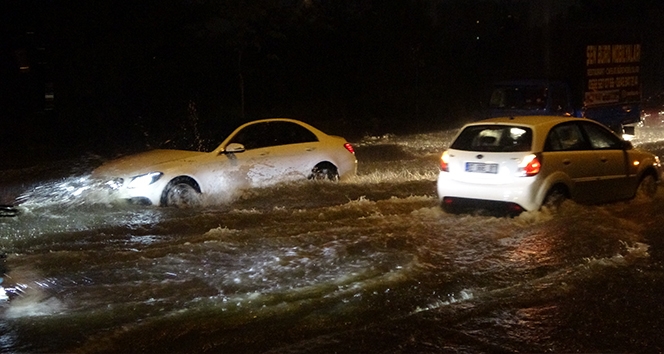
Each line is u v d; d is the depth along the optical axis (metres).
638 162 10.97
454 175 9.81
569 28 19.55
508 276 7.16
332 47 32.66
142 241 8.73
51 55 22.59
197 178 10.92
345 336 5.64
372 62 33.75
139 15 25.02
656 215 9.98
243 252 8.02
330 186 12.12
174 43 27.11
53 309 6.25
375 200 11.28
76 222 9.88
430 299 6.48
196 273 7.24
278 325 5.86
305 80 32.22
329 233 8.90
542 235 8.66
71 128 23.72
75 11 23.06
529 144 9.46
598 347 5.43
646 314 6.12
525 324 5.90
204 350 5.39
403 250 8.06
